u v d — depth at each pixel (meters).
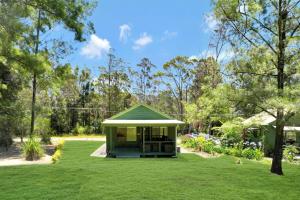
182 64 60.62
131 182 12.10
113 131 25.08
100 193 10.56
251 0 13.26
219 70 14.08
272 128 23.94
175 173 13.98
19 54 10.32
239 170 14.98
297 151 22.19
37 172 13.95
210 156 23.28
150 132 25.30
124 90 63.16
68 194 10.48
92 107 60.06
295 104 11.65
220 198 10.23
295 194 11.02
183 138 35.34
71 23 10.80
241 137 25.22
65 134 53.59
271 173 14.41
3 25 9.77
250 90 12.93
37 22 10.95
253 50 13.22
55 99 54.25
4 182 12.09
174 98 65.06
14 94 26.06
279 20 13.30
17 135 28.72
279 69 13.28
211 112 14.93
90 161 19.39
